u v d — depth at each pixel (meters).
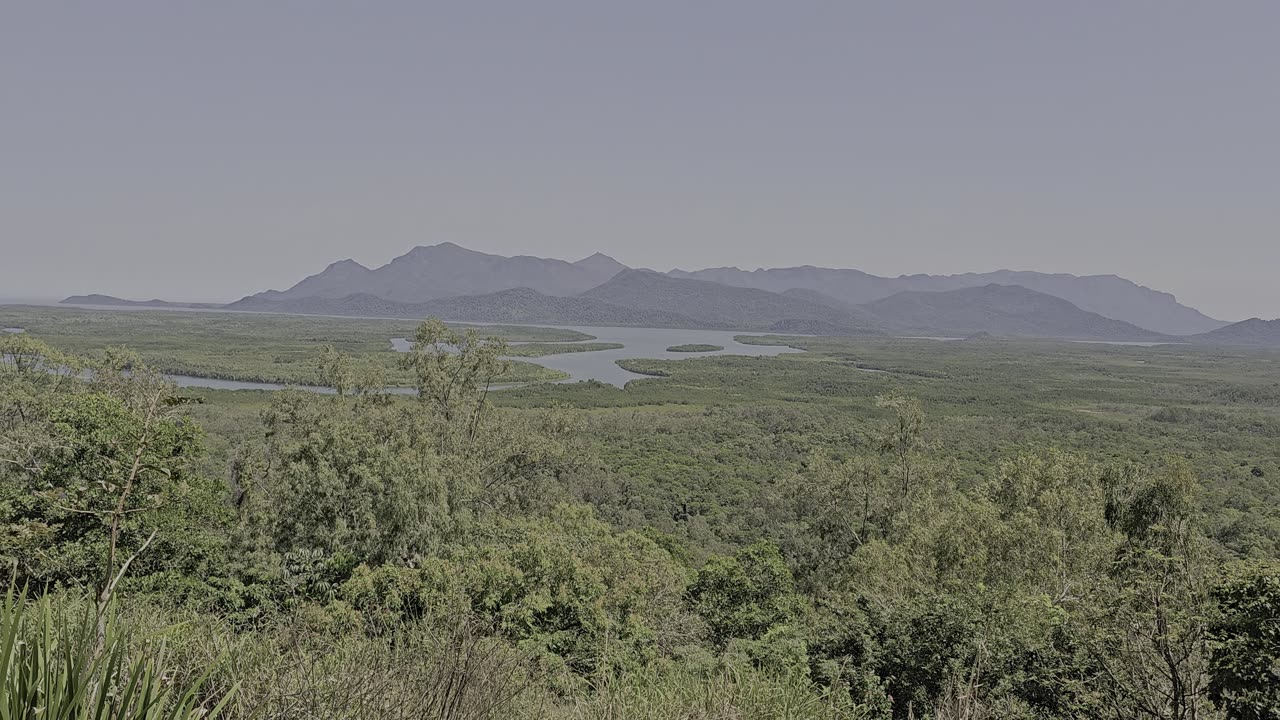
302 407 27.58
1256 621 6.80
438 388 30.42
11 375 24.86
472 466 27.06
